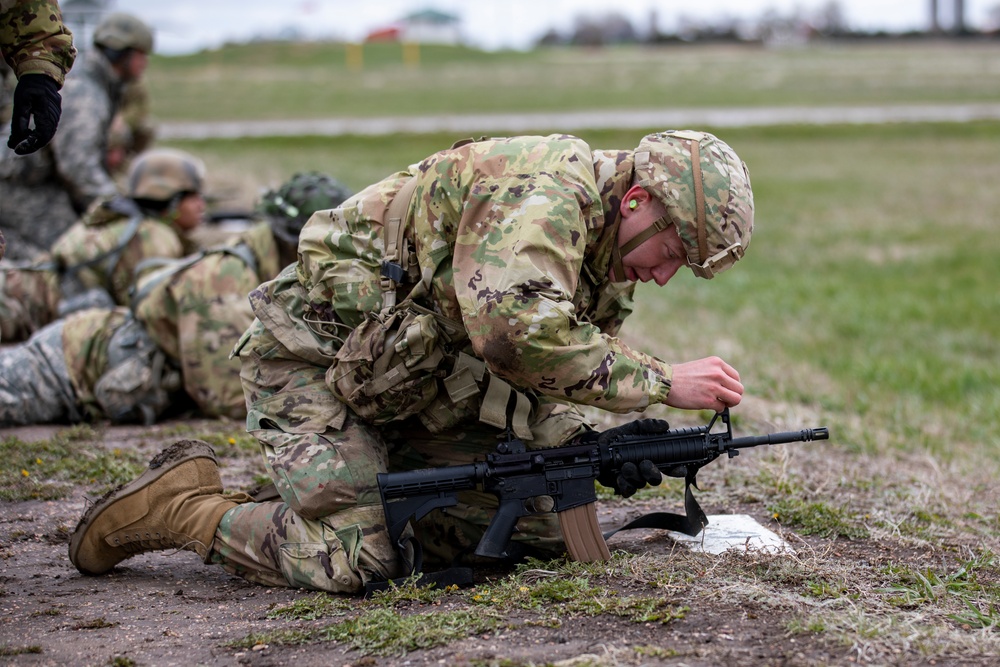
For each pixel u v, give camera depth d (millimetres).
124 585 6090
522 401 5938
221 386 9492
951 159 38969
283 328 6035
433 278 5609
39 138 6020
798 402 11320
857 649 4719
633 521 6398
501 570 6273
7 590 5984
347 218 5914
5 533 6984
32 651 4988
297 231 9539
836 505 7617
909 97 61000
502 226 5340
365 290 5805
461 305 5355
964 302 18328
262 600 5750
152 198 12000
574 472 5863
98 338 9641
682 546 6488
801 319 16703
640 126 46312
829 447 9586
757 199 31203
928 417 11242
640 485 5883
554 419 6109
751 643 4836
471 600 5504
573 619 5152
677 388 5652
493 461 5746
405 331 5629
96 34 14086
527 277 5227
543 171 5406
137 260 11828
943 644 4770
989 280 20453
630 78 77875
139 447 8844
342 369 5789
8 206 13820
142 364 9500
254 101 61062
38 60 5965
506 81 76125
